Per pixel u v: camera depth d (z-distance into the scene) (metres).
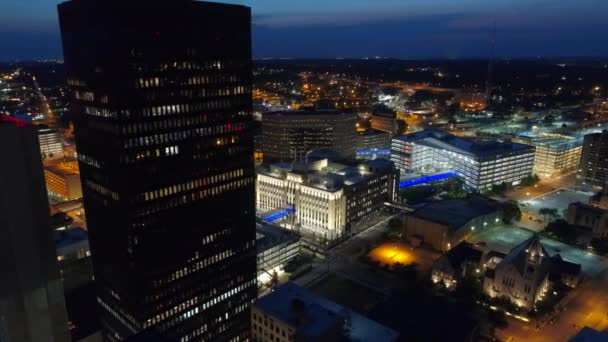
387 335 129.00
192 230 139.12
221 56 133.62
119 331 143.50
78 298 167.75
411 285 193.25
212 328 154.25
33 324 82.69
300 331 120.38
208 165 138.50
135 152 119.44
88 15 113.06
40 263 81.62
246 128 147.88
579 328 165.38
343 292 194.00
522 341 157.75
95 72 117.06
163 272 134.50
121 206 123.38
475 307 178.75
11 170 75.19
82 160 135.12
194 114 130.38
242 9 136.12
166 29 117.50
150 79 117.62
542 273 176.75
